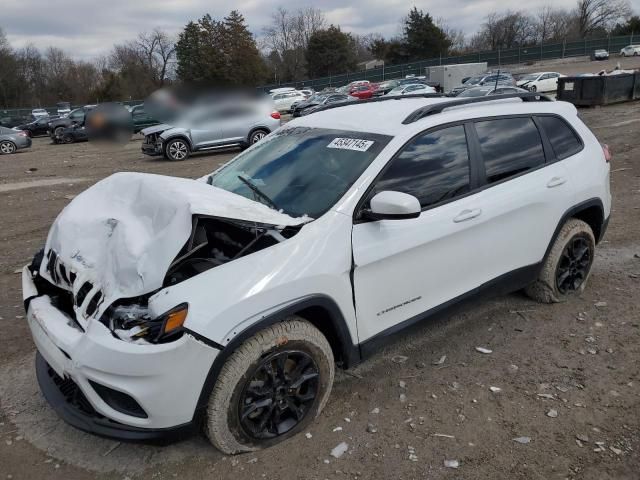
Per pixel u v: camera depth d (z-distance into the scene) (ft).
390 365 12.49
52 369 10.23
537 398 11.13
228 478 9.25
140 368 8.30
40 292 10.84
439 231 11.23
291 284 9.25
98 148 72.38
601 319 14.21
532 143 13.60
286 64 271.49
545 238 13.76
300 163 11.92
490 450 9.75
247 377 9.10
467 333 13.82
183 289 8.66
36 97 224.53
